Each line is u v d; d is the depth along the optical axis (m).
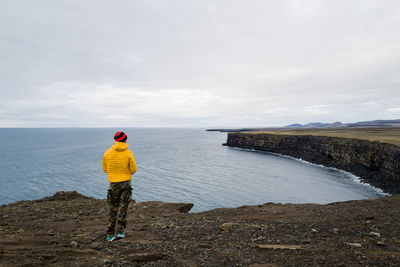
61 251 4.17
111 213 5.51
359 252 4.41
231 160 98.25
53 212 9.66
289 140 121.38
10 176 67.31
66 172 71.31
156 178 61.47
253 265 4.09
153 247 5.07
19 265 3.23
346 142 81.00
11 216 8.80
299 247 4.96
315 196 46.44
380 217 6.98
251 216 8.63
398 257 4.04
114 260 3.93
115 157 5.48
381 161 60.16
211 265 4.11
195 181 58.41
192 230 6.74
